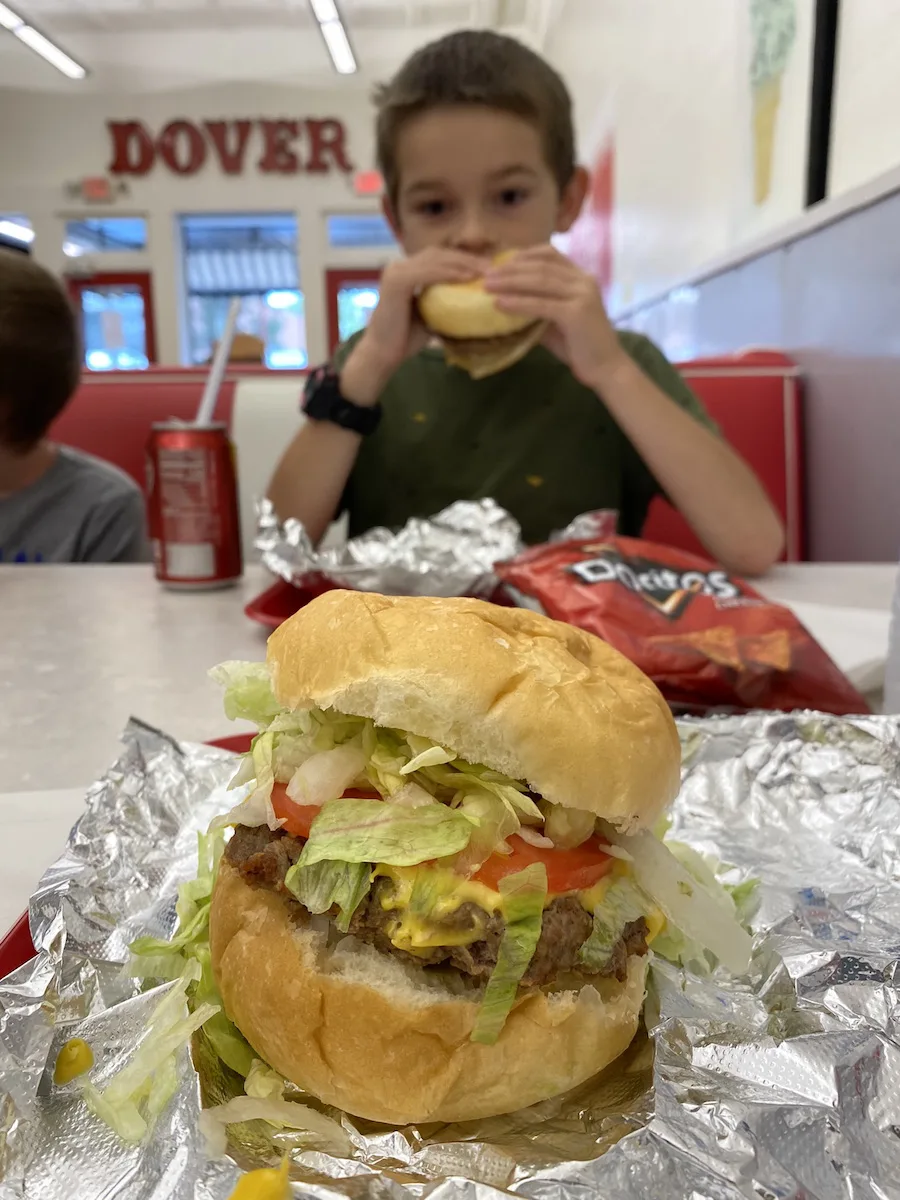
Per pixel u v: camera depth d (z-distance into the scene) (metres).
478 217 0.76
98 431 1.14
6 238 3.47
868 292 0.80
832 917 0.33
